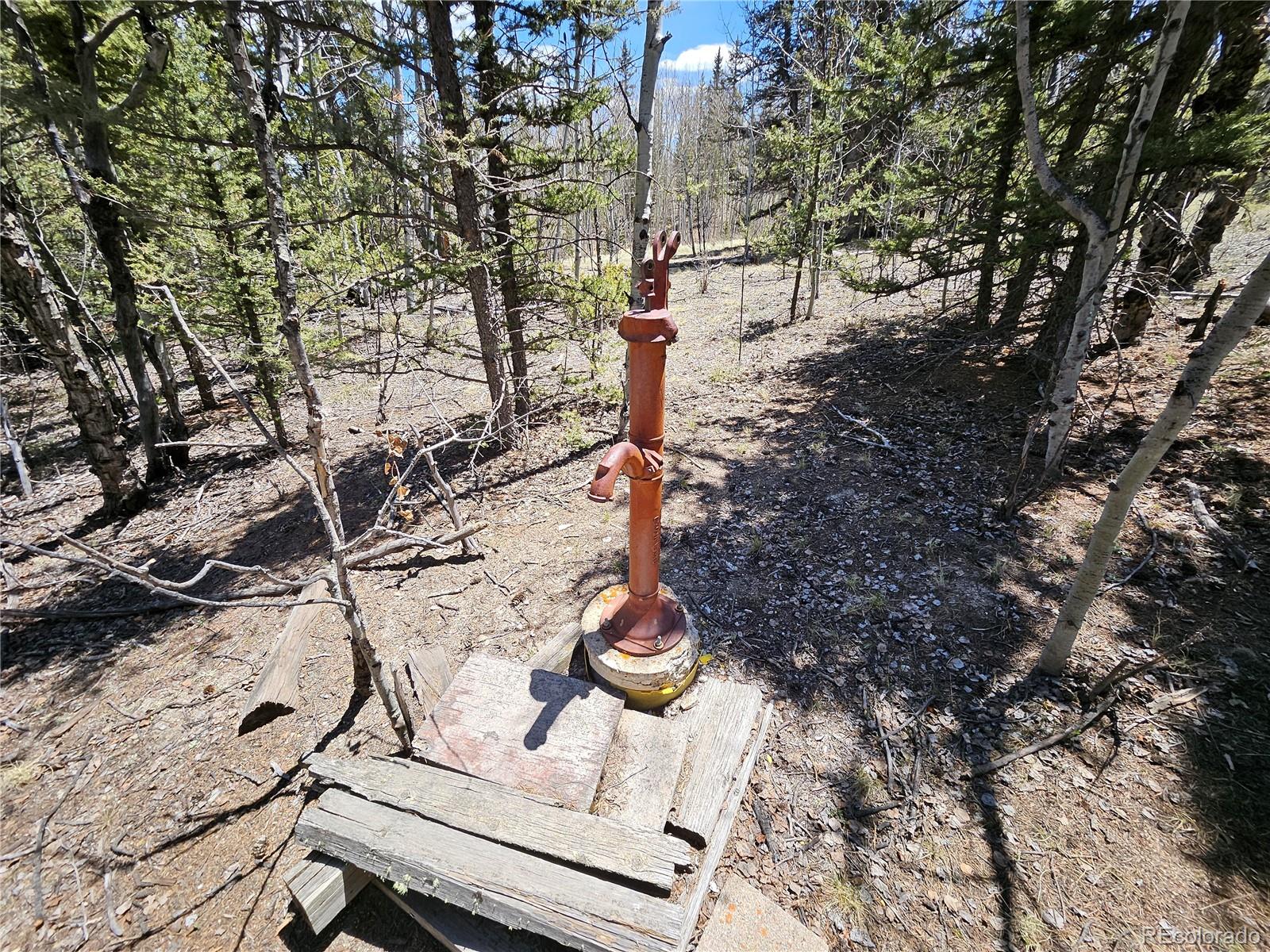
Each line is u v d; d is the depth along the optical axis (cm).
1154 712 297
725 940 220
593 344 702
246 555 539
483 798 245
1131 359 650
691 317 1304
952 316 884
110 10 481
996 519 458
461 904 211
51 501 709
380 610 424
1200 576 372
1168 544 401
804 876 247
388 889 234
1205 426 508
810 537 465
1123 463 492
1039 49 469
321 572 242
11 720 362
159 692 374
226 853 270
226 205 628
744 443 651
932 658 346
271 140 210
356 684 338
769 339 1055
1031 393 642
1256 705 292
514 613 411
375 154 499
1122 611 359
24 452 905
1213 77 505
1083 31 440
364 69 525
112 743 338
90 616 457
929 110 658
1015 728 300
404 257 545
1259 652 316
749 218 1355
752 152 1252
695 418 737
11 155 674
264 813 287
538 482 613
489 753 266
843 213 1009
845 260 1161
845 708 322
